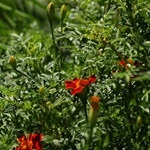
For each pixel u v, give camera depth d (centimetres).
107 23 79
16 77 81
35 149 71
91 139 67
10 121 78
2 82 83
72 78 79
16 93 78
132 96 76
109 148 74
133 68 72
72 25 84
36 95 75
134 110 76
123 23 79
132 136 73
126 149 75
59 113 73
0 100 77
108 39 79
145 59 74
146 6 77
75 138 72
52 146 73
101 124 73
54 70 84
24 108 74
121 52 77
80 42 84
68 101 73
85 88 71
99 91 75
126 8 78
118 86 75
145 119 75
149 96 77
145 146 74
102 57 78
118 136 75
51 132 74
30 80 79
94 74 79
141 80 71
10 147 75
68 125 74
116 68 77
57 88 77
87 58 79
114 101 76
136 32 76
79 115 76
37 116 74
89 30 82
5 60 83
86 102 72
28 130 76
